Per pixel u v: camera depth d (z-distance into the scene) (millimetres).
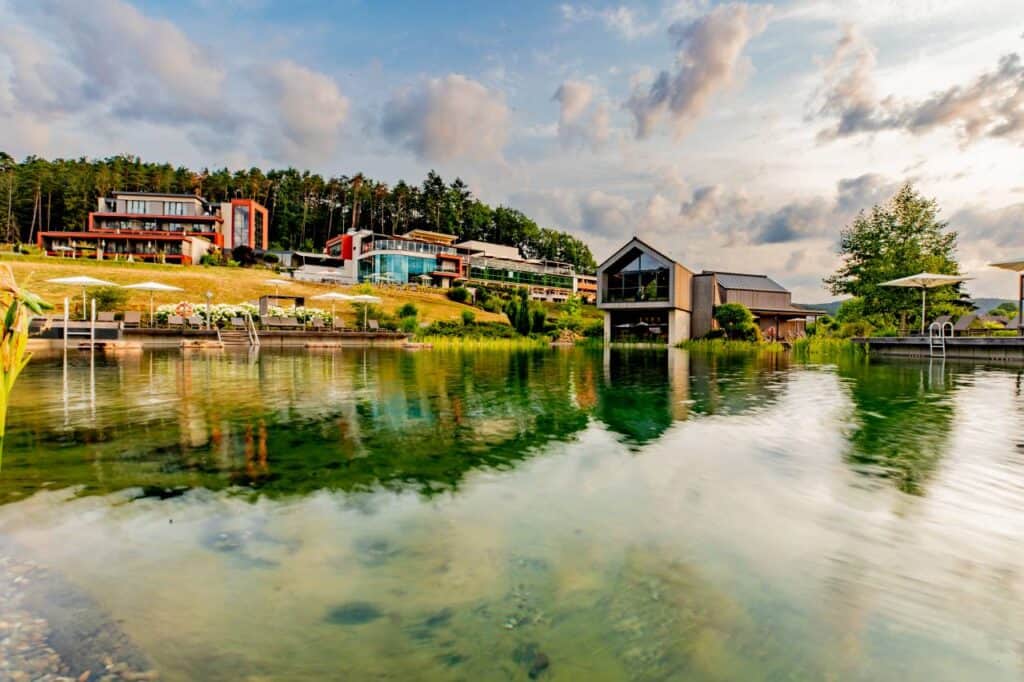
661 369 14125
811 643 2039
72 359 14266
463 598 2336
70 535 2916
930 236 24875
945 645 2041
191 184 83500
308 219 93312
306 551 2764
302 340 24031
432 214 99000
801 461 4566
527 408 7199
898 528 3152
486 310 53906
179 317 23453
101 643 1981
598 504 3498
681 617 2209
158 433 5340
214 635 2053
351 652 1963
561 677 1823
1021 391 9242
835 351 24156
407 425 5938
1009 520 3281
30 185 70312
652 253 31469
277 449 4785
